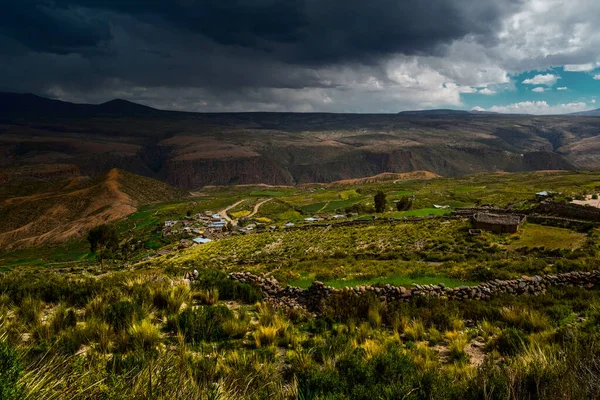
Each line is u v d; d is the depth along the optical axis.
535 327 10.83
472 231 43.59
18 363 4.13
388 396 5.66
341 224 69.69
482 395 5.52
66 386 4.31
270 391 6.07
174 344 8.61
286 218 158.25
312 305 14.95
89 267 85.25
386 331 11.72
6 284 13.19
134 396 4.45
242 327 10.02
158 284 13.51
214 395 4.93
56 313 9.55
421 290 15.09
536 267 23.58
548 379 5.46
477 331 11.10
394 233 52.12
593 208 44.31
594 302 12.66
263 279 16.91
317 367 7.36
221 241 80.19
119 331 8.71
